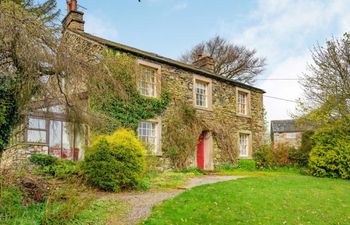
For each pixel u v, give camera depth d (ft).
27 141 35.86
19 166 23.35
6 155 23.47
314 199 29.48
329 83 51.42
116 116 38.75
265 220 22.66
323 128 50.70
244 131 59.77
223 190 29.84
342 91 50.47
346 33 51.29
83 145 32.58
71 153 38.99
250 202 26.68
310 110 54.39
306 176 46.78
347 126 48.83
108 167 29.12
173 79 48.57
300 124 56.90
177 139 47.42
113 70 24.73
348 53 50.93
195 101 51.65
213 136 53.93
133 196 26.99
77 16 45.29
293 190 32.65
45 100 22.11
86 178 29.43
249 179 38.06
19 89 20.65
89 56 22.99
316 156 48.49
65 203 19.83
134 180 30.14
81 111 24.43
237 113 58.95
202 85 54.24
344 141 47.26
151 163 40.93
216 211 23.61
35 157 33.63
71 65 20.52
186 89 50.37
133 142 31.55
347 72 50.70
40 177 24.66
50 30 20.62
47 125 35.96
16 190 19.85
